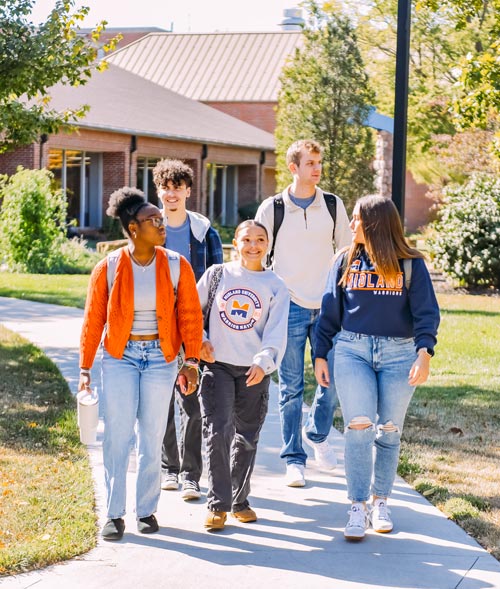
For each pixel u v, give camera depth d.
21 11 11.45
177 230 5.99
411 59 37.00
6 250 22.44
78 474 6.21
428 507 5.73
